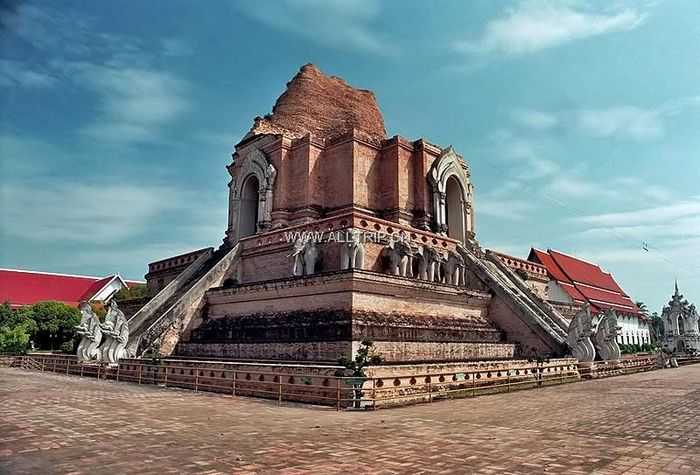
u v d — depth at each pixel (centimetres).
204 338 2630
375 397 1541
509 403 1636
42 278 6028
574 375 2508
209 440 1053
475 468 839
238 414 1402
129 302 3909
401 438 1071
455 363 1875
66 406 1530
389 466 851
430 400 1680
